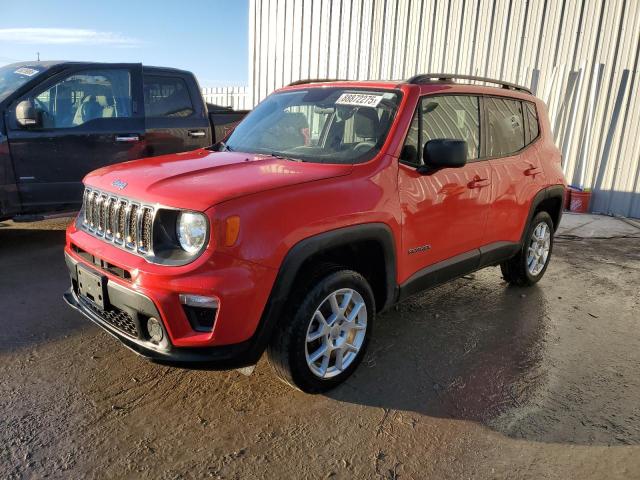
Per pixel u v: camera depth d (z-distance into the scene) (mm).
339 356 3064
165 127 6059
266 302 2596
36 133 5242
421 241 3441
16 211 5270
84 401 2893
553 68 9234
